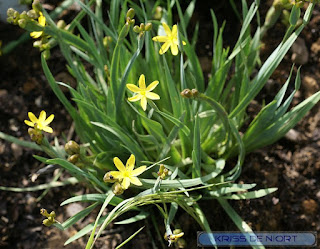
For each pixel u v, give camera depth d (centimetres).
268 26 43
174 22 54
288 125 44
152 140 42
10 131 50
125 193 45
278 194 46
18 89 52
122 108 44
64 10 54
